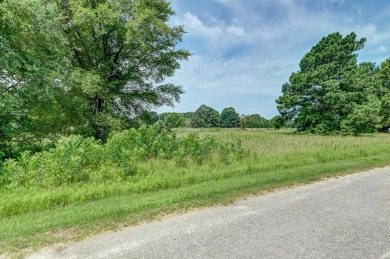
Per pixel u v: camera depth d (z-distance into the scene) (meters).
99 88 16.86
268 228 4.50
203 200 6.01
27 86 11.62
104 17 16.69
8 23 10.56
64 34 16.23
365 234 4.26
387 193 6.66
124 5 17.50
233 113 115.25
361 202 5.94
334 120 34.25
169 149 10.95
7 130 11.17
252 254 3.62
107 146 9.25
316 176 8.44
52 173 7.17
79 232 4.32
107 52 19.59
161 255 3.59
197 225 4.64
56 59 14.14
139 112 21.52
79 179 7.54
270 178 7.89
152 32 18.20
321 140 19.12
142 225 4.65
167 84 21.86
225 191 6.66
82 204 5.91
